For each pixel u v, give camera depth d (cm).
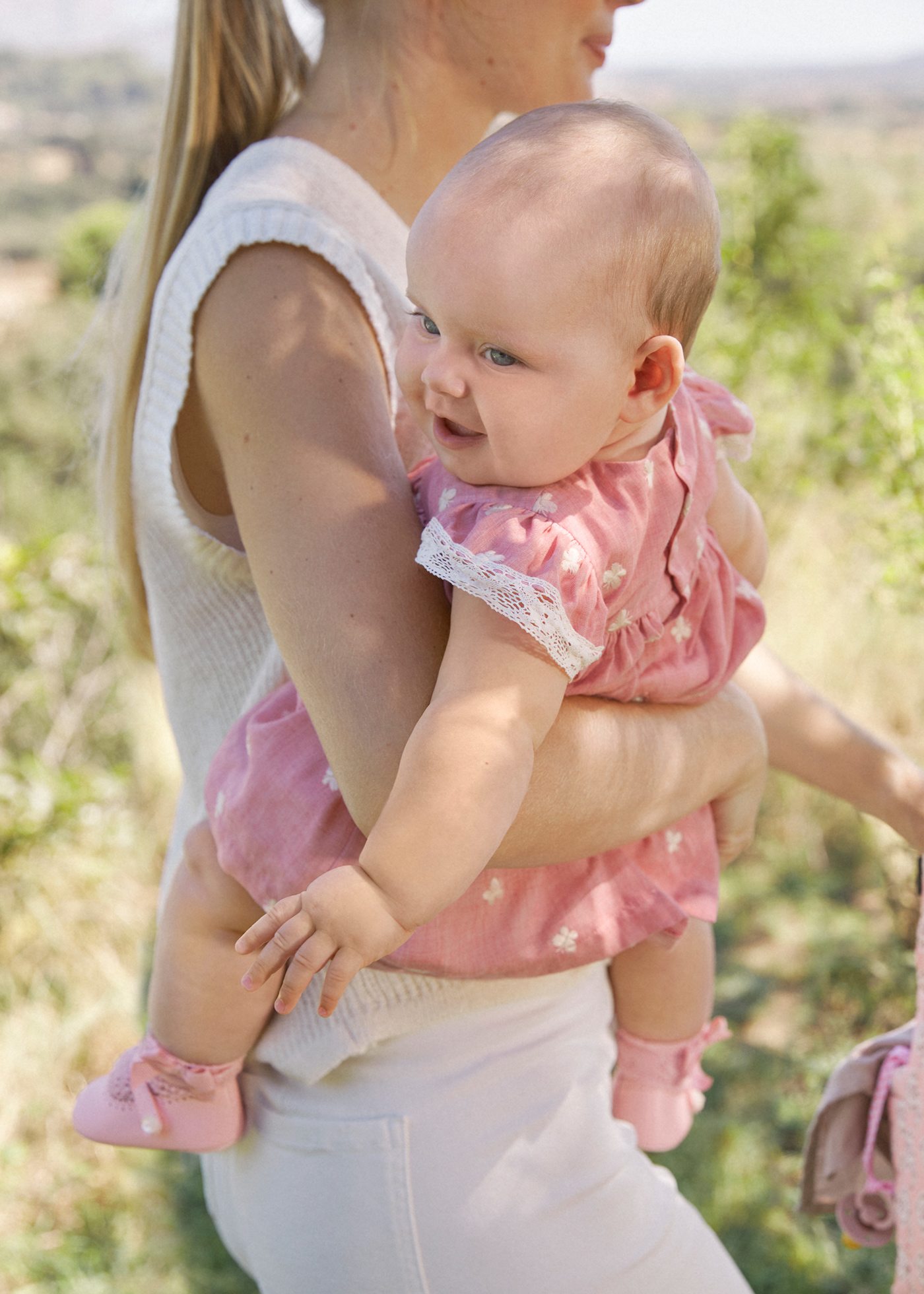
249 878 118
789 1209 291
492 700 100
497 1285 125
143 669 409
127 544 152
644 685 121
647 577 115
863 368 365
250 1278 283
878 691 434
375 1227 125
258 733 121
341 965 94
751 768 135
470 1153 125
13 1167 313
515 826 109
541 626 100
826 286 502
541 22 136
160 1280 285
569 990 133
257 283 118
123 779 409
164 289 125
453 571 103
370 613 108
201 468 127
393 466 115
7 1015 345
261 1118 135
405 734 105
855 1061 148
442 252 102
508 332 101
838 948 373
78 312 1143
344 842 115
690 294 106
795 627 444
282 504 112
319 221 121
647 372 107
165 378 124
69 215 1922
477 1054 127
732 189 512
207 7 137
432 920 116
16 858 364
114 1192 308
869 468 355
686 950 144
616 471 111
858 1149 149
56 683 433
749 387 500
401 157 138
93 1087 143
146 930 374
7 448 819
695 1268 136
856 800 150
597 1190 129
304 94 141
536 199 101
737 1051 341
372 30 136
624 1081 151
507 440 104
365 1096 127
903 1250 140
